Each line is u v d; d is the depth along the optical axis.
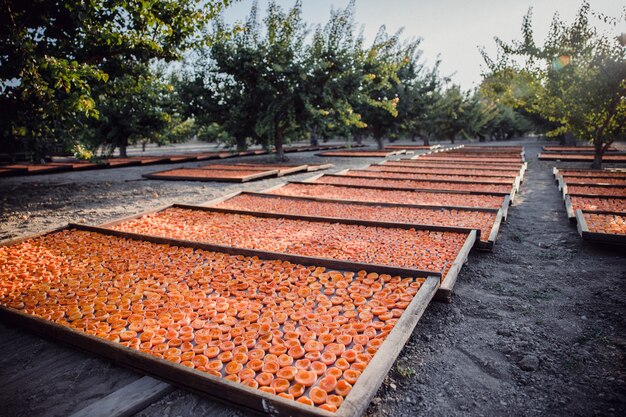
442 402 2.39
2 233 6.40
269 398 2.08
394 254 4.73
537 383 2.53
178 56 9.48
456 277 3.91
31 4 6.64
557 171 11.95
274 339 2.96
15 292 3.84
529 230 6.12
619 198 7.69
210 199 9.09
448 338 3.11
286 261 4.46
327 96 16.70
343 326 3.14
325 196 8.84
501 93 16.38
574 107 13.28
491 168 12.95
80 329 3.10
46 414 2.28
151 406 2.32
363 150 26.27
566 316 3.38
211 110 17.92
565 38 13.16
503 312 3.52
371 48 18.91
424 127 30.73
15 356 2.86
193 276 4.16
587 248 5.11
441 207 7.13
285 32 16.70
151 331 3.06
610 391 2.41
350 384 2.43
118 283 4.02
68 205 8.63
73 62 6.20
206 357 2.74
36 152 9.05
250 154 24.03
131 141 21.78
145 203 8.72
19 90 6.73
